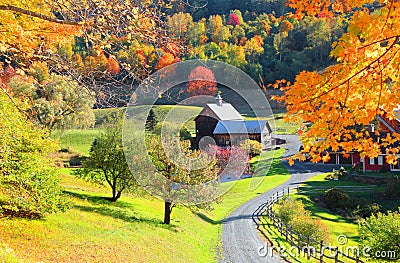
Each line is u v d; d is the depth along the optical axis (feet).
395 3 13.21
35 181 41.86
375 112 16.17
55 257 32.68
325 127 16.52
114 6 16.51
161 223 58.08
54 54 19.06
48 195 43.96
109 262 34.68
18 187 40.11
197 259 46.06
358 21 13.94
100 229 46.60
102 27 16.49
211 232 63.21
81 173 73.77
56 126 81.05
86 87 18.12
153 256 41.09
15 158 38.14
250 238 58.80
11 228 37.91
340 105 16.19
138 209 67.10
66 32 20.03
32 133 40.14
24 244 34.45
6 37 19.57
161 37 17.13
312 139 17.37
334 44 15.15
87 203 62.44
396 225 44.68
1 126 35.24
